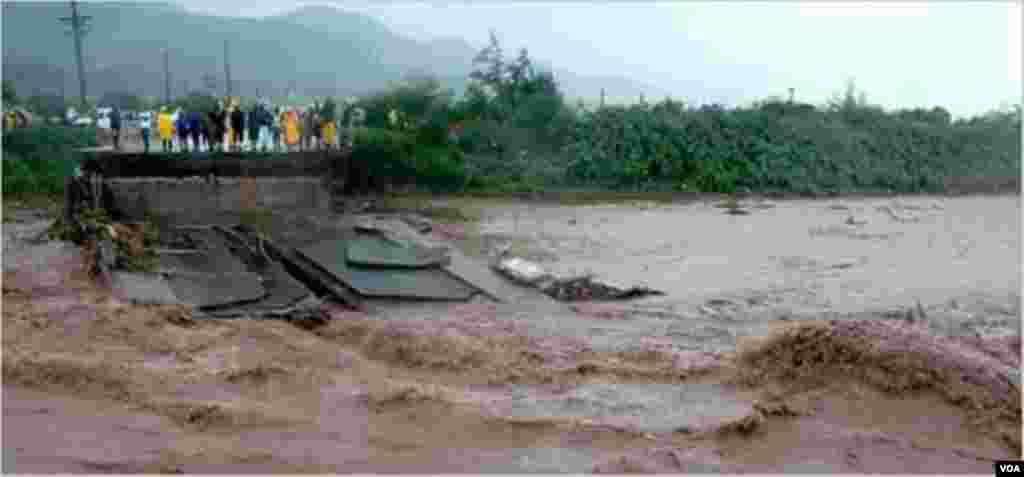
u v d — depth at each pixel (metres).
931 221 29.78
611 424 9.28
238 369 10.49
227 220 24.14
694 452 8.68
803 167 38.12
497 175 36.12
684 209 32.28
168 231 22.34
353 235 23.39
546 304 16.77
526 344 13.04
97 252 17.56
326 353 11.83
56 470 7.95
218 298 15.33
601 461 8.44
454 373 11.39
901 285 18.95
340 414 9.47
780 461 8.53
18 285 15.40
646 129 37.69
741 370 10.89
